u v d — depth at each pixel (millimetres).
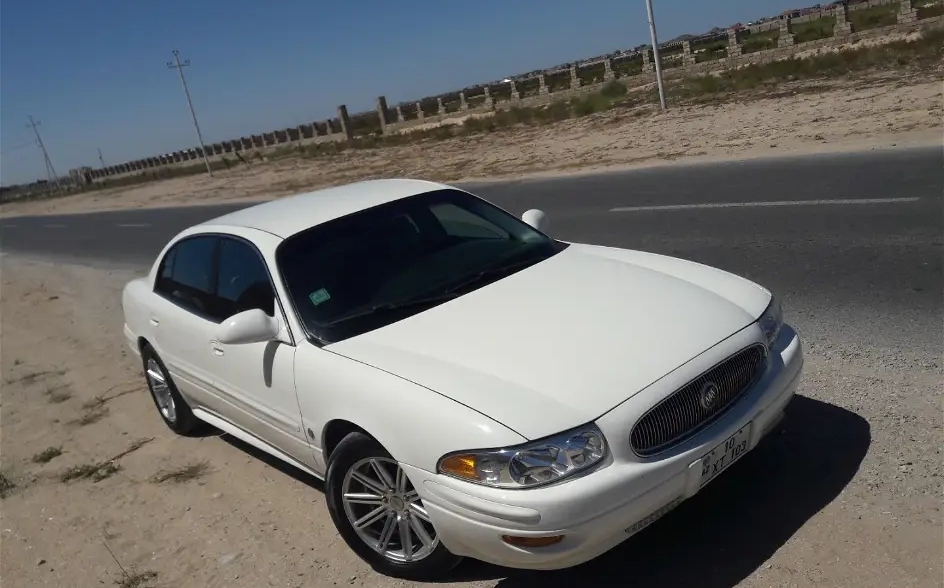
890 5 42344
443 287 4230
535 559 3033
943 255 6820
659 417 3180
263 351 4242
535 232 4965
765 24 51750
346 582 3791
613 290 3971
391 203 4797
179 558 4328
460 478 3119
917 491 3570
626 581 3408
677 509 3834
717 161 14586
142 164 93750
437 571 3611
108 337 10203
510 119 35594
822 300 6301
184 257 5410
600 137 22719
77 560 4543
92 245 22438
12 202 96562
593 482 2988
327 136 59719
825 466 3906
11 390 8531
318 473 4230
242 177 43531
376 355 3686
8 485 5809
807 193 10281
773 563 3312
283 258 4371
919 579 3051
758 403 3500
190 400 5664
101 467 5797
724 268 7719
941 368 4684
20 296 15352
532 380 3258
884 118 15180
